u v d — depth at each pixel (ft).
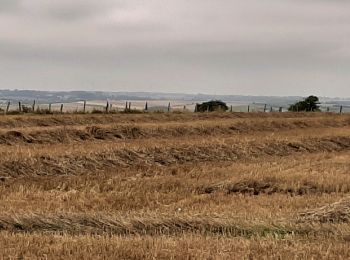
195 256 29.91
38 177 65.36
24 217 37.76
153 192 57.06
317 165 75.46
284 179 61.82
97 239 32.71
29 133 94.68
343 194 55.47
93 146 82.84
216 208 48.14
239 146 93.56
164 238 33.55
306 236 35.04
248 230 36.96
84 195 54.54
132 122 135.95
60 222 37.32
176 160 82.99
